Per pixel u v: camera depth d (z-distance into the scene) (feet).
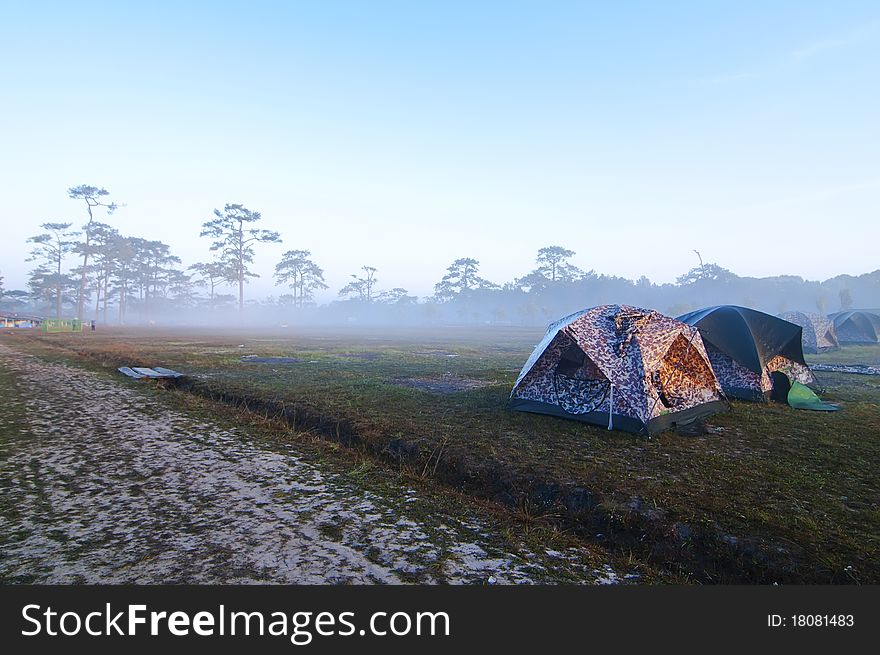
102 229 314.76
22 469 21.16
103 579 12.57
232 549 14.24
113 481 20.01
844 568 13.38
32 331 155.63
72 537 14.79
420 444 25.41
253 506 17.65
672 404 30.19
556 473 20.79
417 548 14.66
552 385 32.71
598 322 31.48
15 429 28.19
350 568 13.35
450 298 450.30
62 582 12.41
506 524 16.90
